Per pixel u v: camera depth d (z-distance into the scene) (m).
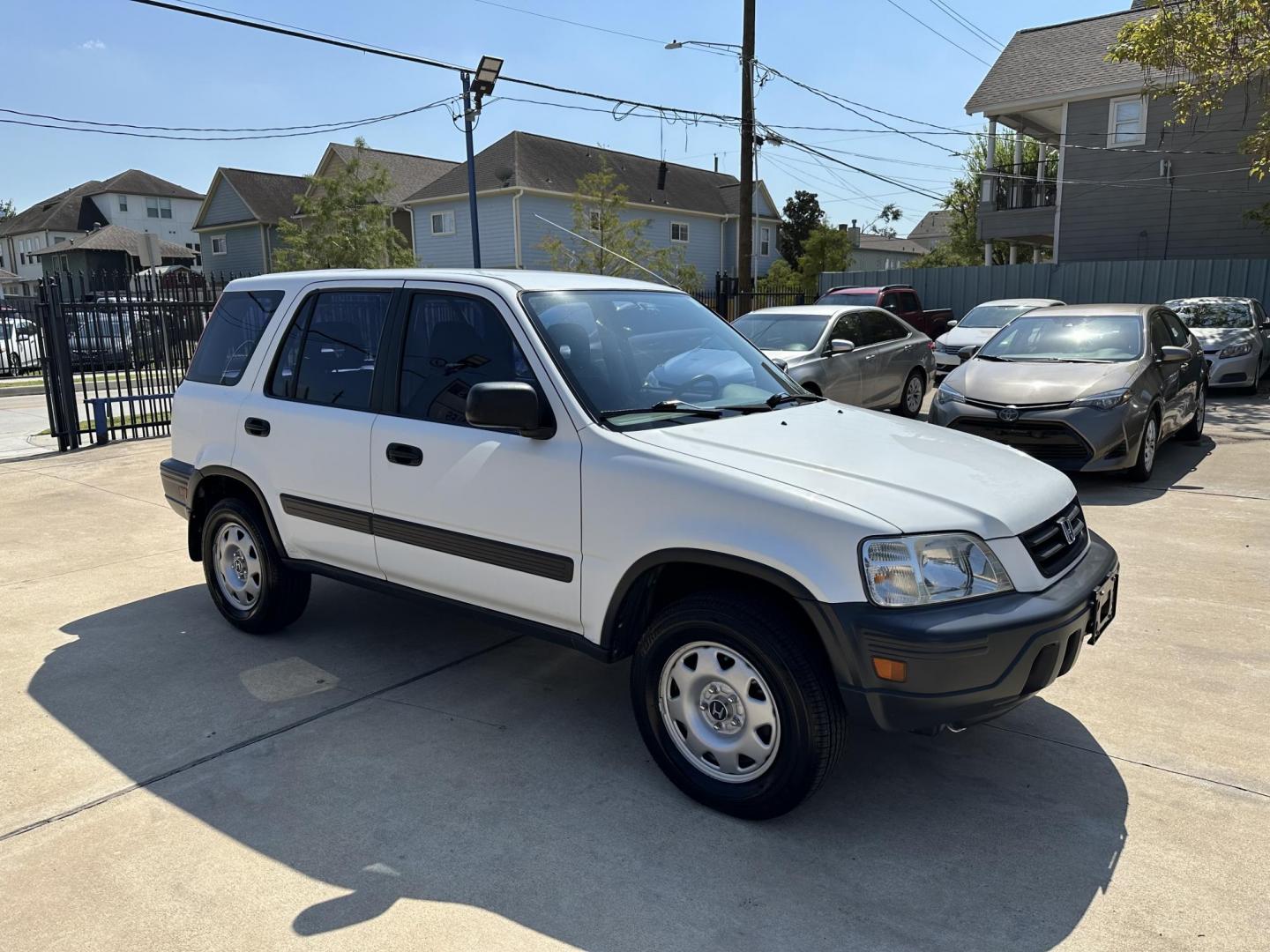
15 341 20.47
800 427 3.71
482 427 3.44
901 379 11.81
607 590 3.38
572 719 4.00
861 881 2.88
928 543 2.91
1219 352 13.79
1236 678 4.30
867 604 2.86
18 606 5.50
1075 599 3.07
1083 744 3.73
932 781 3.47
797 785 3.04
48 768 3.60
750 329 10.95
